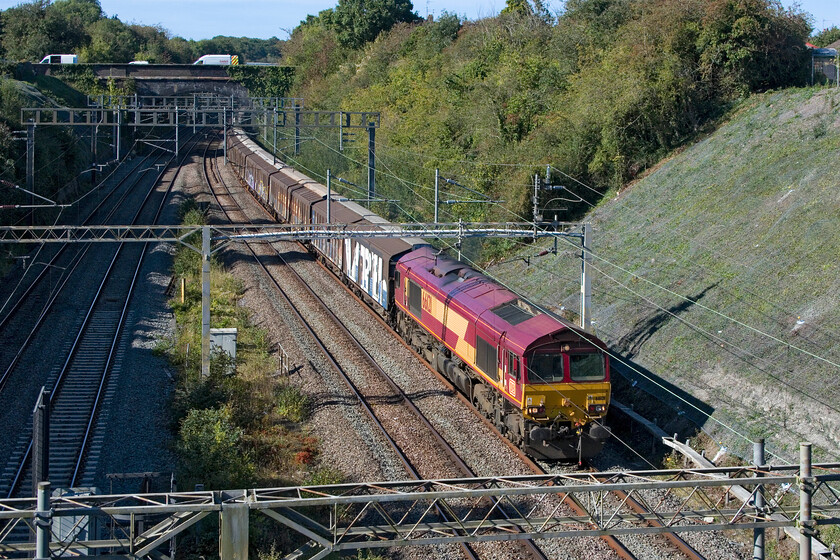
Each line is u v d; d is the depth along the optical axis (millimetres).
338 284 70500
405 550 27703
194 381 42000
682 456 34844
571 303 53969
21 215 75062
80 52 186625
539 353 34688
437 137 93062
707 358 40500
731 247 48156
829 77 69500
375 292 59406
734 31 66625
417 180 88375
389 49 147250
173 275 72250
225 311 60125
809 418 32938
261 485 32000
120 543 19734
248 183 118375
